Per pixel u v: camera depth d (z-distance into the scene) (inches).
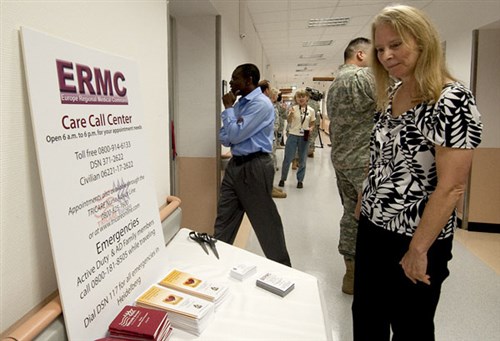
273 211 87.9
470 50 132.6
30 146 29.0
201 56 116.4
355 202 86.0
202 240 53.4
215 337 32.6
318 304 38.1
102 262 32.8
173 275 42.1
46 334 27.0
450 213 41.8
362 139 79.4
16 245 28.1
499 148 133.3
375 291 52.9
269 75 427.8
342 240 89.2
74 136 30.9
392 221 48.0
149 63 53.0
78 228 30.2
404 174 45.9
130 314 32.9
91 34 37.7
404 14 42.1
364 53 80.9
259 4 181.9
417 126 43.3
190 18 115.2
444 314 82.2
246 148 85.0
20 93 27.7
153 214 44.0
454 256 115.3
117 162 37.5
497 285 95.8
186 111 119.9
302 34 255.6
